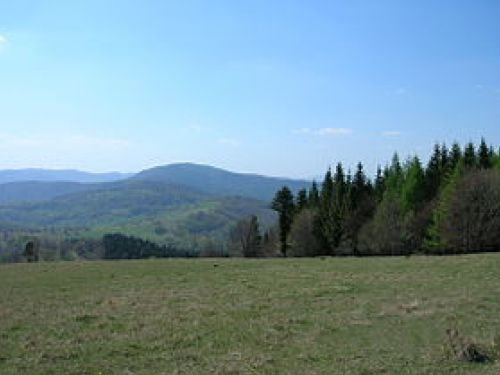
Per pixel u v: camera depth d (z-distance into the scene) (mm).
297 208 105438
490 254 48750
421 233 82125
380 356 18188
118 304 29266
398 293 29484
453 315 23219
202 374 16844
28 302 31000
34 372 17453
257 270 44094
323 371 16750
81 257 187875
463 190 73312
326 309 26031
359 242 88062
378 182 100562
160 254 189125
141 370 17469
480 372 16141
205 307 27562
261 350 19500
